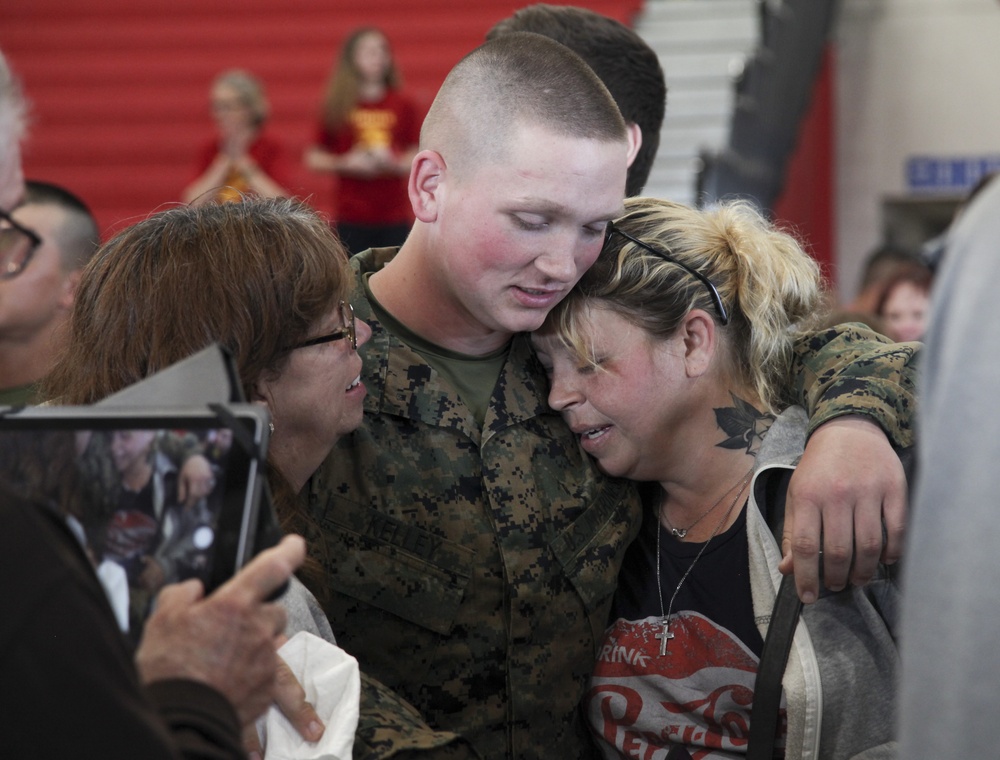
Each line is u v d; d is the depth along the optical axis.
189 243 1.69
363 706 1.64
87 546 1.18
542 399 2.04
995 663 1.04
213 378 1.28
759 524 1.91
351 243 6.88
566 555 1.97
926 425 1.14
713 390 2.02
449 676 1.92
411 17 9.27
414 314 1.99
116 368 1.66
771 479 1.96
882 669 1.88
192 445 1.20
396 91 6.95
